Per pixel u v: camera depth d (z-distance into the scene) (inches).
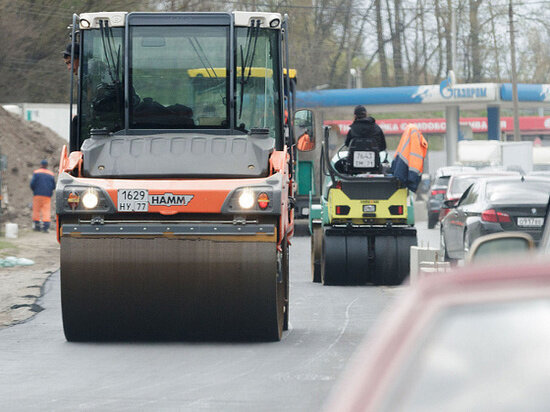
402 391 227.9
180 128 1507.1
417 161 2271.2
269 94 1513.3
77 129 1518.2
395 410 225.5
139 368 1187.3
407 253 2250.2
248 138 1459.2
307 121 1809.8
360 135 2340.1
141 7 6540.4
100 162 1414.9
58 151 5575.8
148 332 1387.8
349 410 227.6
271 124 1507.1
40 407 954.1
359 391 230.8
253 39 1518.2
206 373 1146.7
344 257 2236.7
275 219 1368.1
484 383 227.6
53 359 1259.8
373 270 2265.0
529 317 233.3
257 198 1350.9
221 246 1346.0
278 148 1488.7
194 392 1029.2
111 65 1519.4
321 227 2374.5
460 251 2463.1
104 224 1357.0
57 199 1362.0
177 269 1346.0
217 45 1517.0
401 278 2256.4
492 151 6594.5
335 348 1332.4
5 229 4119.1
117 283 1349.7
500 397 225.9
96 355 1293.1
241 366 1194.6
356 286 2265.0
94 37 1528.1
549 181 2380.7
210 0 7017.7
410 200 2297.0
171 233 1347.2
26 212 4778.5
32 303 1931.6
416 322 236.8
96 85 1519.4
